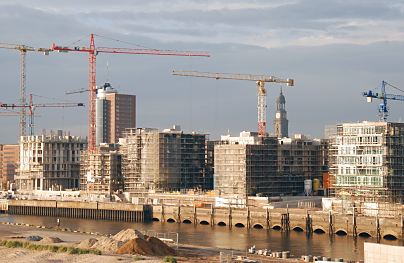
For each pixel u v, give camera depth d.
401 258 119.50
